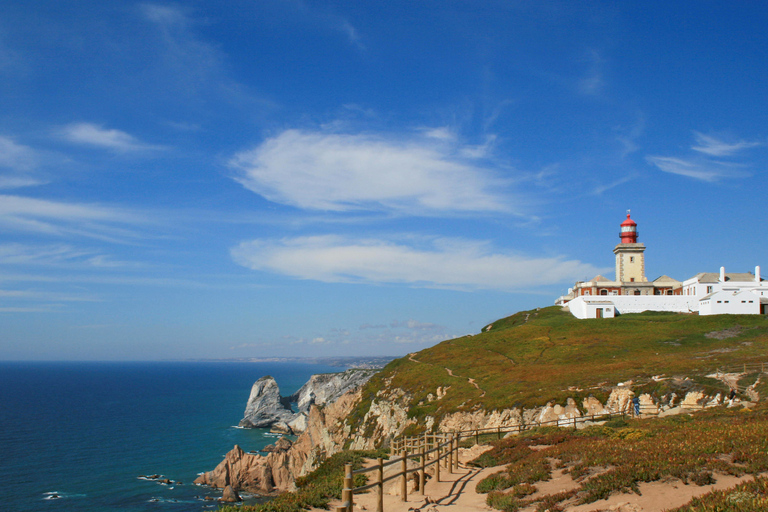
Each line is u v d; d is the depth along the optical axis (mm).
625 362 71500
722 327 88500
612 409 51938
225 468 92062
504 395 62844
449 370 88188
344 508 14344
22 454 114375
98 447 122375
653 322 100125
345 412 95062
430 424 65750
